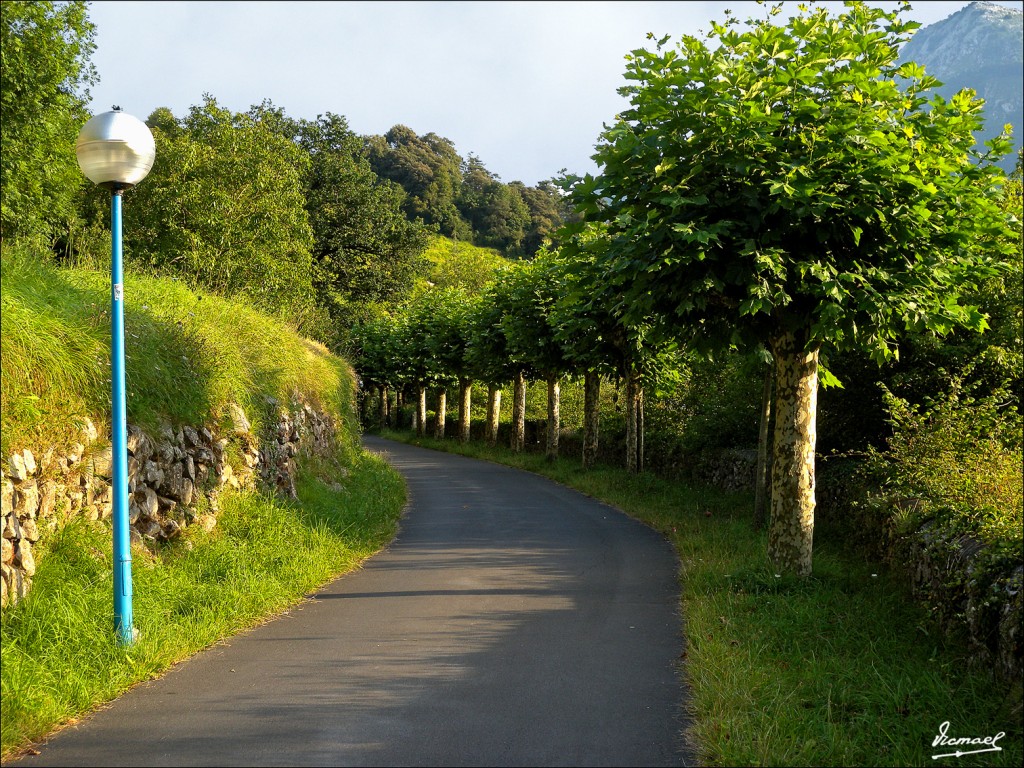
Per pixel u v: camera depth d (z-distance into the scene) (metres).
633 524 14.01
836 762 4.32
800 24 7.76
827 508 12.15
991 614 5.47
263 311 17.66
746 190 7.60
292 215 22.22
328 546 10.39
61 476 6.86
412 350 40.81
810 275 7.84
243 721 5.07
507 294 27.42
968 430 9.54
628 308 8.82
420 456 32.16
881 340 8.27
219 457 10.05
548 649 6.68
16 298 7.31
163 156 19.86
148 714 5.18
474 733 4.88
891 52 7.78
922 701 5.04
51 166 9.98
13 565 5.91
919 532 7.57
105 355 8.07
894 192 7.51
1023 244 11.11
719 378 17.77
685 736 4.84
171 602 7.16
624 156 7.73
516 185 122.81
